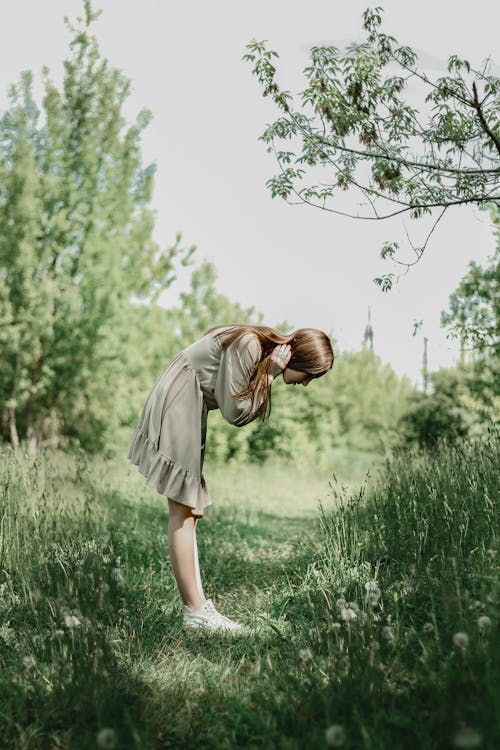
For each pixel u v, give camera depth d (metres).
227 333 3.94
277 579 4.95
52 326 14.36
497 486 4.66
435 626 2.87
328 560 4.61
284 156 6.41
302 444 20.11
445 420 14.23
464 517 4.38
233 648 3.59
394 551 4.47
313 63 6.01
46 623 3.48
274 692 2.86
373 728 2.29
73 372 14.60
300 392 21.11
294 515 9.99
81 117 15.23
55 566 4.33
